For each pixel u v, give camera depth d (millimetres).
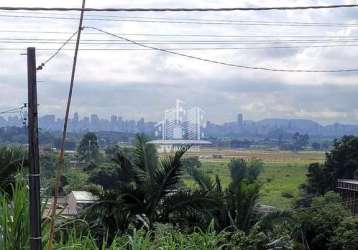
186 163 22406
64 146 6508
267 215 21641
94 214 18328
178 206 19203
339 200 37469
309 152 132875
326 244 29484
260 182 24125
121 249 5863
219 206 19641
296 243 23453
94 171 30234
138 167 19875
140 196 19328
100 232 15789
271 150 136625
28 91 5352
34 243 4898
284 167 96188
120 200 18891
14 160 13969
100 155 44781
